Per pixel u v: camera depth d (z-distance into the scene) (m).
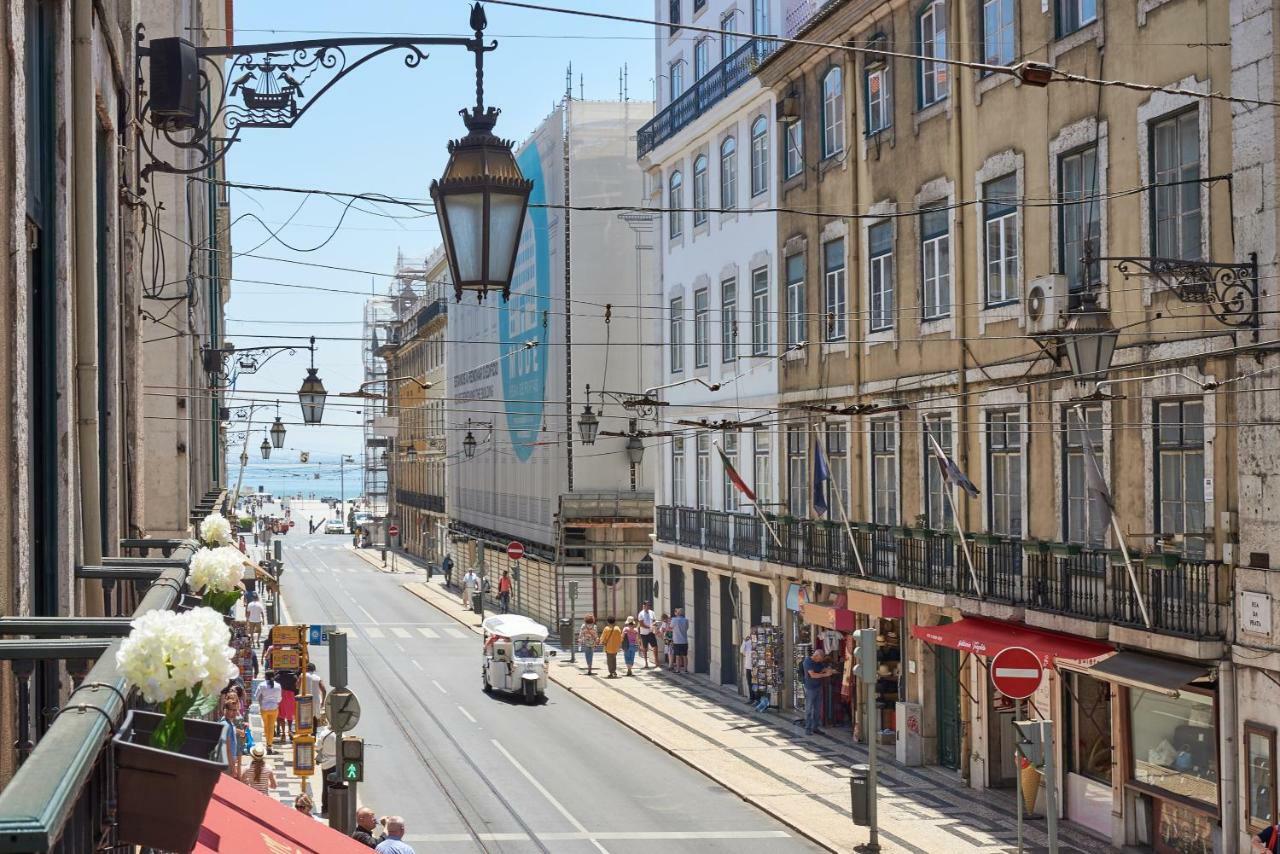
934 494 23.33
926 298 23.62
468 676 36.72
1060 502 19.42
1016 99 20.62
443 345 77.31
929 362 23.38
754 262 31.55
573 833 19.25
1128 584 17.44
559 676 36.34
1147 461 17.56
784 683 30.09
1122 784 18.11
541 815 20.38
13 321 4.94
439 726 28.52
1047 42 19.72
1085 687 19.34
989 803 20.81
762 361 31.09
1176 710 17.25
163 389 18.12
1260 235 15.50
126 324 10.90
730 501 33.59
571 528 47.50
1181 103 16.86
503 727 28.50
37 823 2.48
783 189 29.73
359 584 69.06
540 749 25.97
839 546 26.50
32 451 6.05
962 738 22.44
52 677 6.02
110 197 8.71
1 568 4.82
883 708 25.45
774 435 30.33
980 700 21.83
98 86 7.71
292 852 5.86
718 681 34.59
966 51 22.09
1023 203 19.89
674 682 35.00
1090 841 18.38
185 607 6.17
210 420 29.17
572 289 47.44
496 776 23.30
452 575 70.50
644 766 24.33
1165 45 17.17
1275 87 15.27
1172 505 17.27
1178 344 16.91
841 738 26.75
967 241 22.12
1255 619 15.55
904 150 24.25
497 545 59.22
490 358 61.09
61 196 6.48
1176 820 17.22
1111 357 17.02
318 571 77.81
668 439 38.00
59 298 6.45
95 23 7.55
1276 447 15.31
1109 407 18.36
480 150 6.57
